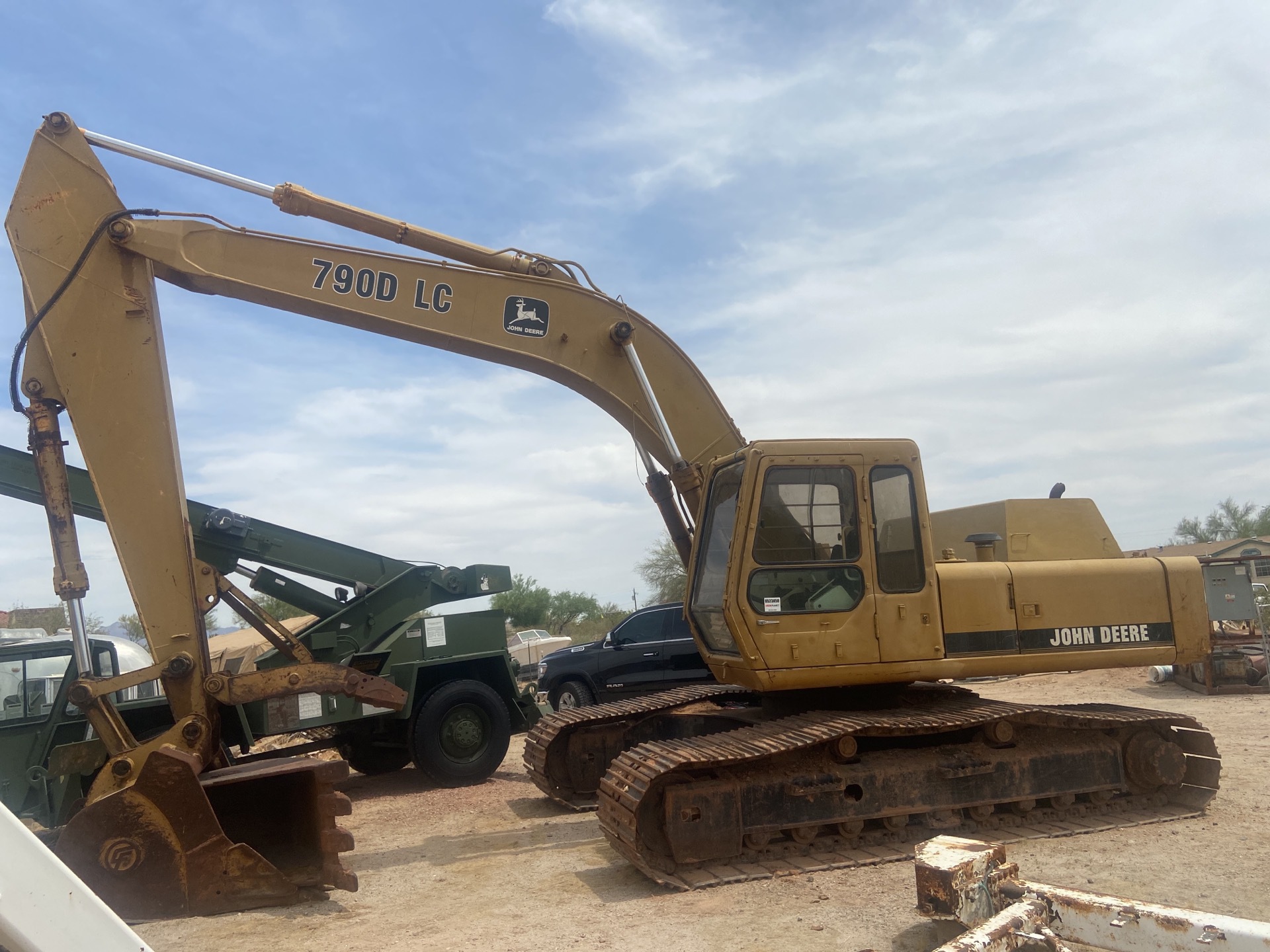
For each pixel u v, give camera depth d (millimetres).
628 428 7363
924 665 6500
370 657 9656
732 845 5781
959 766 6312
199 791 5352
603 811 6055
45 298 6145
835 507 6496
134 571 5984
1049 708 6723
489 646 10414
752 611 6195
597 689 14297
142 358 6184
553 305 7156
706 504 7160
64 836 5164
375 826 7898
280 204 6578
